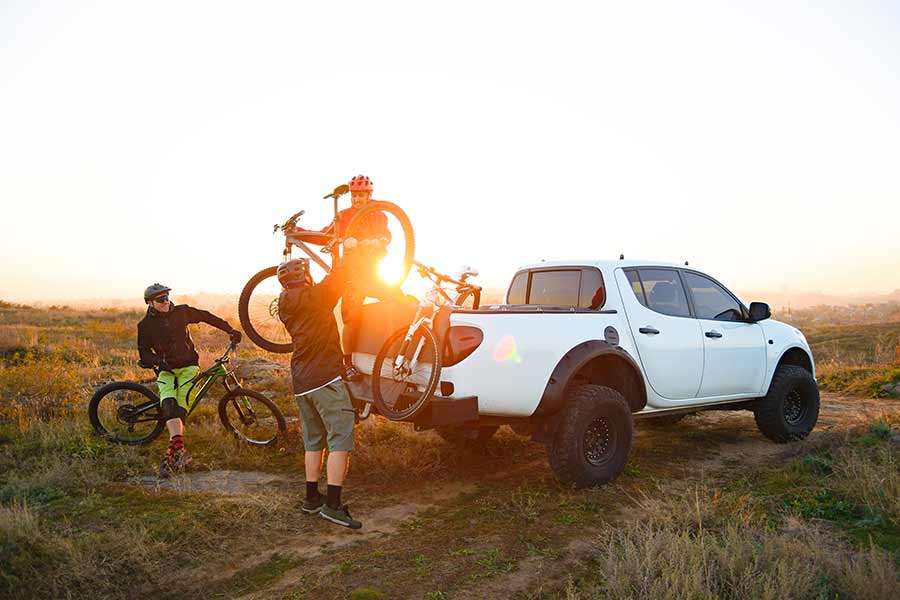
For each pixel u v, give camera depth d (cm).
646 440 710
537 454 639
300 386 463
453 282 544
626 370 571
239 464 604
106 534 412
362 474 577
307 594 358
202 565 395
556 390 501
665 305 622
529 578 371
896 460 540
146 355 589
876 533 414
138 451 629
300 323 466
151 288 589
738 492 510
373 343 527
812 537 400
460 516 475
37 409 746
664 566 352
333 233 548
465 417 472
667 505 469
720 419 838
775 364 697
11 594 352
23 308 3070
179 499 490
